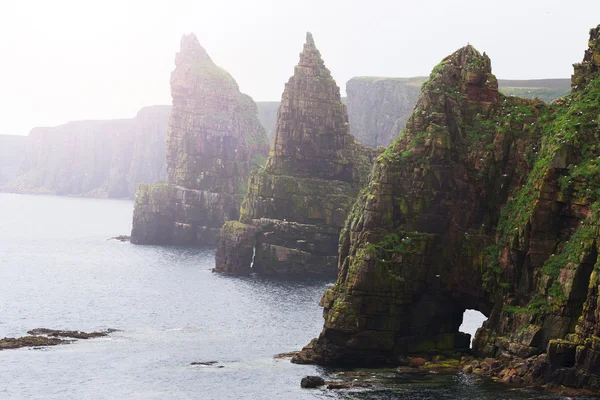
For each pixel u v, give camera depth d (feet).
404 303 429.79
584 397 338.34
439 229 443.73
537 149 427.33
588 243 367.86
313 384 380.78
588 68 434.71
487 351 404.36
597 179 385.09
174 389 383.45
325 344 428.56
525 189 415.64
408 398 353.72
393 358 425.69
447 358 424.46
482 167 438.40
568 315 370.94
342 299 426.51
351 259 439.22
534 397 343.05
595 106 409.49
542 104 447.42
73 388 387.55
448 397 351.46
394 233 440.86
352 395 361.51
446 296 440.86
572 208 390.21
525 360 375.25
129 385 391.45
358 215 452.76
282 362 433.89
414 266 434.30
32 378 404.16
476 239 432.66
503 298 409.49
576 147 396.98
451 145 448.65
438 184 445.37
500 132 437.99
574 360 355.97
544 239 396.98
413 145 451.12
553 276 382.01
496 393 352.49
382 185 444.14
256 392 374.84
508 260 412.57
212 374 409.28
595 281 350.23
